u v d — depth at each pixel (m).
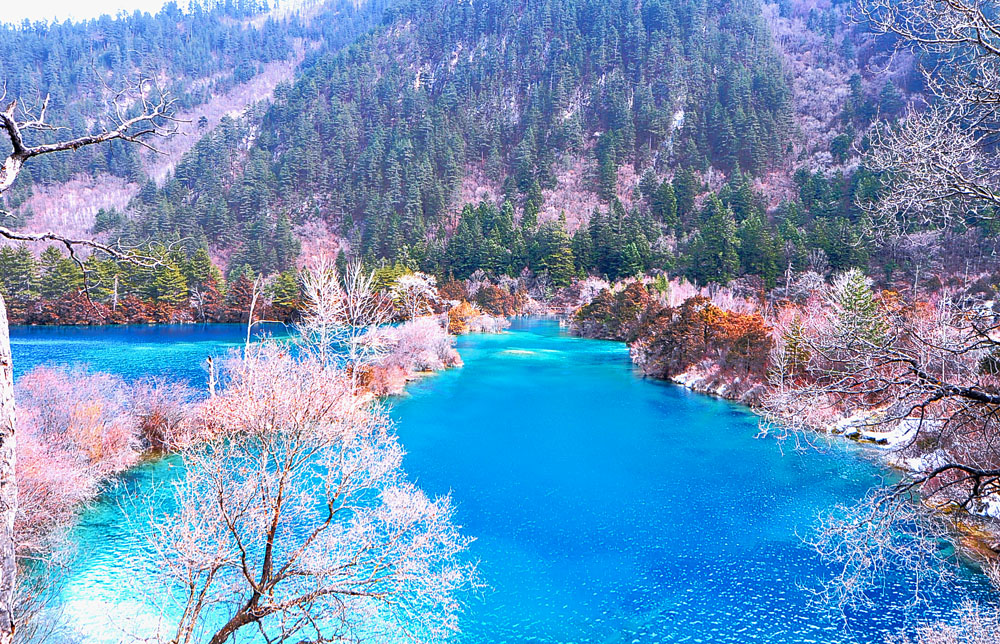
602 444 31.58
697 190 148.88
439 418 36.72
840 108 176.50
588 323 86.81
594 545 20.30
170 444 26.59
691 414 38.38
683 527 21.73
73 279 89.06
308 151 178.25
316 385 14.28
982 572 17.41
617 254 116.81
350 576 13.88
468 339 81.06
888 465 26.97
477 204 166.25
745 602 17.11
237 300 98.50
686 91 198.00
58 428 23.52
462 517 22.31
